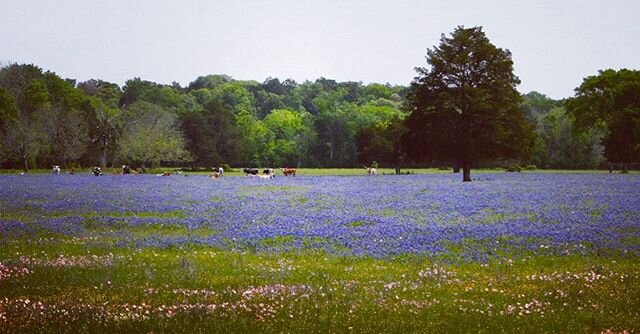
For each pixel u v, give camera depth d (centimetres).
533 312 1036
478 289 1221
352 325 944
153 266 1486
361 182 6300
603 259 1609
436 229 2180
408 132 7969
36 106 12325
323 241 1930
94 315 982
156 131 11512
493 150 7312
